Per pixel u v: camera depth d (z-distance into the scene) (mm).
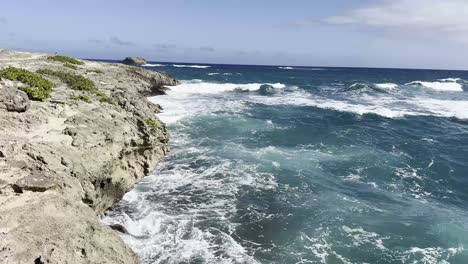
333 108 30984
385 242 10633
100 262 6797
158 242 9906
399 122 26953
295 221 11555
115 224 10523
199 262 9078
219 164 16047
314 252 9945
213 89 41469
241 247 9930
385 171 16484
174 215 11516
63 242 6703
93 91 17812
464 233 11336
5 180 7605
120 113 15312
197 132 21000
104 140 11836
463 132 24578
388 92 46844
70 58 36000
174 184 13844
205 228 10805
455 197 14211
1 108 11023
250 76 69250
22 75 15953
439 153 19531
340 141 20812
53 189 8172
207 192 13281
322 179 15094
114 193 12117
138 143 14156
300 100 36156
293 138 20969
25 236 6488
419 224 11781
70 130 11273
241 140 19938
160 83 39062
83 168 10008
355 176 15703
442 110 32188
